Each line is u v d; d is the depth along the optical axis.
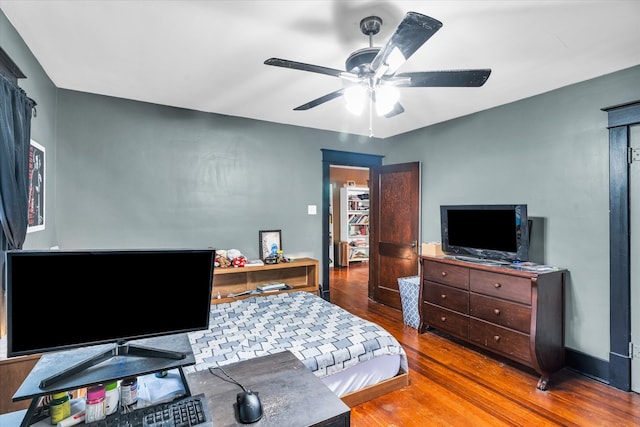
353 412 2.02
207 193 3.48
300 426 1.03
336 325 2.29
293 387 1.26
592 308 2.50
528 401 2.17
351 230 7.74
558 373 2.57
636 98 2.29
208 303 1.23
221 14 1.72
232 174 3.61
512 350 2.51
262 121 3.78
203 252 1.22
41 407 1.04
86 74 2.51
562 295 2.60
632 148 2.29
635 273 2.28
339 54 2.16
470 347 3.03
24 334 0.98
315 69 1.68
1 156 1.53
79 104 2.89
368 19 1.74
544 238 2.81
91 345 1.06
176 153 3.31
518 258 2.66
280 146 3.90
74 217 2.89
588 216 2.53
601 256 2.45
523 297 2.44
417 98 2.98
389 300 4.34
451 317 3.04
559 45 2.02
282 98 3.02
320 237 4.20
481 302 2.76
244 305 2.78
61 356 1.11
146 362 1.10
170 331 1.18
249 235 3.72
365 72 1.72
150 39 1.99
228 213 3.59
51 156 2.67
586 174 2.54
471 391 2.28
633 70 2.30
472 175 3.46
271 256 3.66
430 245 3.46
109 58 2.24
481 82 1.84
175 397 1.14
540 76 2.48
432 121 3.79
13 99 1.65
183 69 2.41
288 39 1.97
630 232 2.30
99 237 2.98
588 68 2.34
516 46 2.03
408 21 1.24
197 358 1.74
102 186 2.99
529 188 2.94
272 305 2.78
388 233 4.40
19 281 0.97
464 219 3.07
